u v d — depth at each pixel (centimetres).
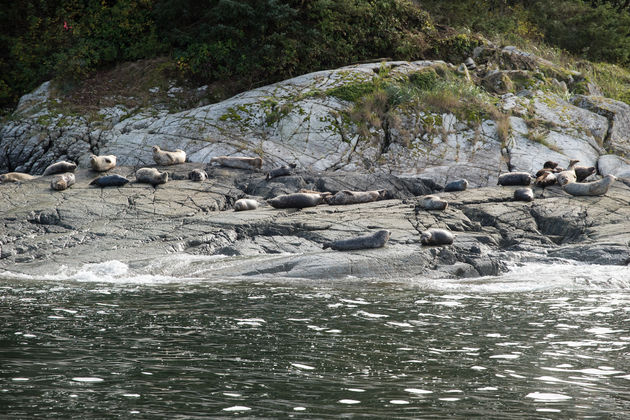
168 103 7994
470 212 5144
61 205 5047
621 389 1795
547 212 5116
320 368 1958
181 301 3000
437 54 8906
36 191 5459
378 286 3494
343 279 3694
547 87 8356
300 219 4822
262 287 3412
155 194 5422
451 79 8138
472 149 6969
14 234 4494
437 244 4259
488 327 2534
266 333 2384
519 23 10719
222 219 4772
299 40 8544
